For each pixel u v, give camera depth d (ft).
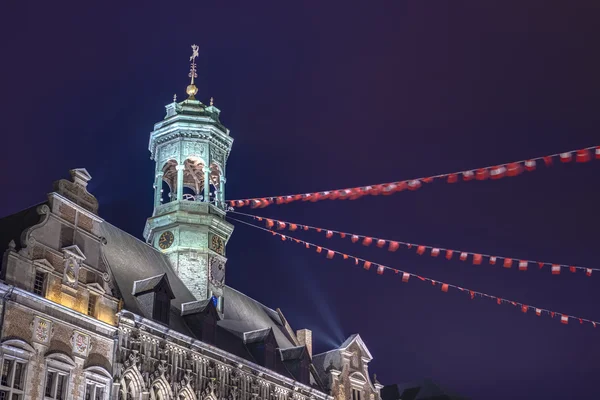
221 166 201.87
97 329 130.00
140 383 135.85
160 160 197.98
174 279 178.60
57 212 130.11
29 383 114.32
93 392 125.70
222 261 191.21
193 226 187.21
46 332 119.65
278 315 226.38
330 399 200.34
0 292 113.60
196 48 217.77
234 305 199.21
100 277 135.23
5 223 132.98
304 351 195.11
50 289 123.44
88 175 139.85
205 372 155.12
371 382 223.92
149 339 141.79
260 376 173.17
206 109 205.36
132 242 174.19
